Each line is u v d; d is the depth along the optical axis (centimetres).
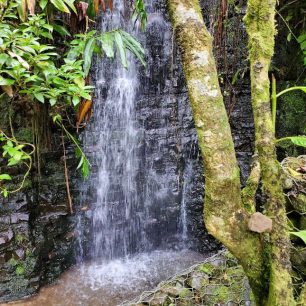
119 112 336
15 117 242
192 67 95
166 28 345
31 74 193
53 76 182
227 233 98
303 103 294
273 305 99
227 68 315
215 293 199
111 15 325
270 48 96
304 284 123
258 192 237
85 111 230
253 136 327
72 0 175
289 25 283
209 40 96
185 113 352
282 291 97
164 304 202
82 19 222
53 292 271
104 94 326
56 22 234
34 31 185
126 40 203
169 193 356
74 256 311
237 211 98
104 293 271
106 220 330
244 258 103
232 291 196
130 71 339
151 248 352
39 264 271
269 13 95
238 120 328
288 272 98
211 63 95
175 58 343
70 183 304
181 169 357
